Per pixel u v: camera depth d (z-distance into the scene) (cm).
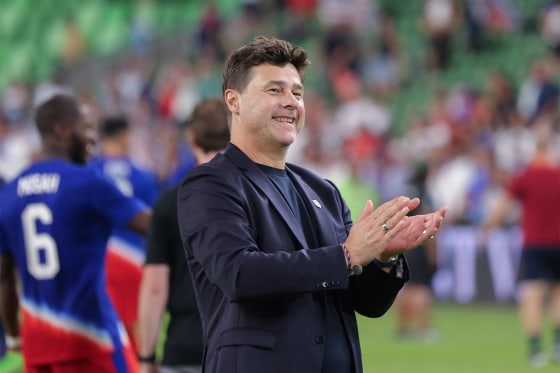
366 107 4956
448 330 3356
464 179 4091
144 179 1919
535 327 2661
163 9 6912
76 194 1230
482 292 3997
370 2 5738
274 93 938
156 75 6375
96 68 6775
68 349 1224
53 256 1228
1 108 6319
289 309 900
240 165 941
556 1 5128
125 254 1722
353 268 881
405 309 3222
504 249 3962
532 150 4188
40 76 6981
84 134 1292
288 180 970
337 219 986
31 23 7219
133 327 1723
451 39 5384
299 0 6009
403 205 887
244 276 864
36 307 1238
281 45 948
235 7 6462
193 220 909
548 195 2698
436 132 4494
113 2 7006
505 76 4772
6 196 1266
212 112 1298
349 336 930
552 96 4434
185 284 1281
